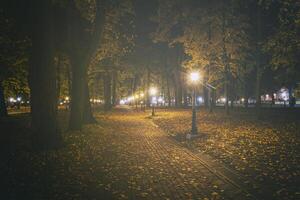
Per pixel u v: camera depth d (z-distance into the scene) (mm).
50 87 14961
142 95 94062
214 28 33625
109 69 47469
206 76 36938
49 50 14742
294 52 19672
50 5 14664
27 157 13352
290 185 8906
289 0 17078
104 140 19641
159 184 9641
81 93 23281
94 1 20344
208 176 10492
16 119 31625
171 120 34531
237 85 50344
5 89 35031
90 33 22609
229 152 14406
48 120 15023
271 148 14344
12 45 20766
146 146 17406
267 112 36375
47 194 8672
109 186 9422
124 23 28562
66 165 12180
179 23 46375
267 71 43469
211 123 28125
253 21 30922
